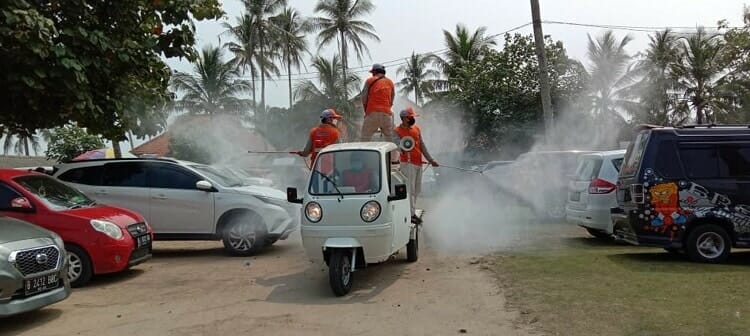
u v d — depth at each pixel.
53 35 8.51
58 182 9.61
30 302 6.40
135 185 11.29
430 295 7.54
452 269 9.13
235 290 8.21
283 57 40.31
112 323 6.70
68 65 8.43
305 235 7.84
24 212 8.59
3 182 8.70
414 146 9.74
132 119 10.39
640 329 5.67
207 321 6.66
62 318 6.96
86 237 8.59
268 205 11.09
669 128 9.19
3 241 6.36
